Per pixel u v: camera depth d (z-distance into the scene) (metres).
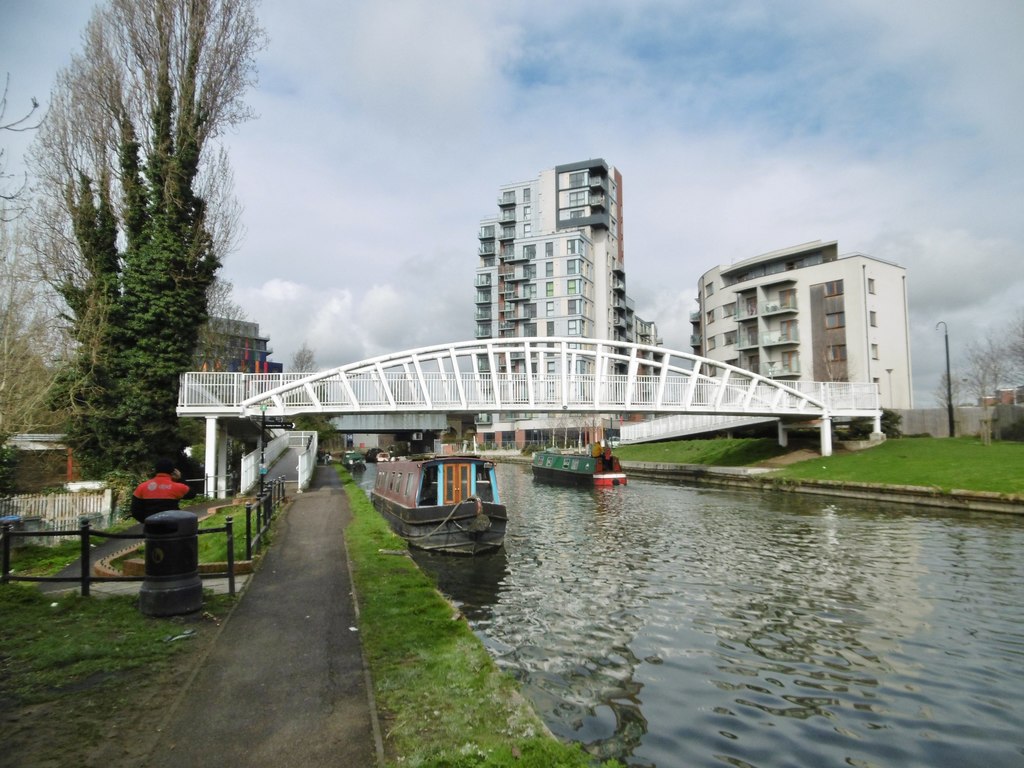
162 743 4.65
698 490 37.03
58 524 15.70
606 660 9.63
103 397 21.55
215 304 37.62
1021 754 6.87
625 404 33.00
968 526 21.64
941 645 10.28
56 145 22.36
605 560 17.56
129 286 22.86
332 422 49.12
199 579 8.25
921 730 7.40
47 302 20.36
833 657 9.77
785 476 34.97
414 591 9.47
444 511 18.66
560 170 94.19
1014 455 29.81
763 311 59.94
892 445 37.72
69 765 4.33
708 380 36.31
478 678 5.96
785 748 6.93
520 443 87.19
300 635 7.25
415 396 28.84
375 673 6.08
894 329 55.88
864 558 16.95
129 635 7.06
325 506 21.77
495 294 97.12
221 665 6.25
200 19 24.39
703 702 8.11
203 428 36.06
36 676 5.89
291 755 4.49
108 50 23.42
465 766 4.34
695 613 12.18
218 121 25.30
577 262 87.19
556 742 4.71
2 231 15.24
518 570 16.41
